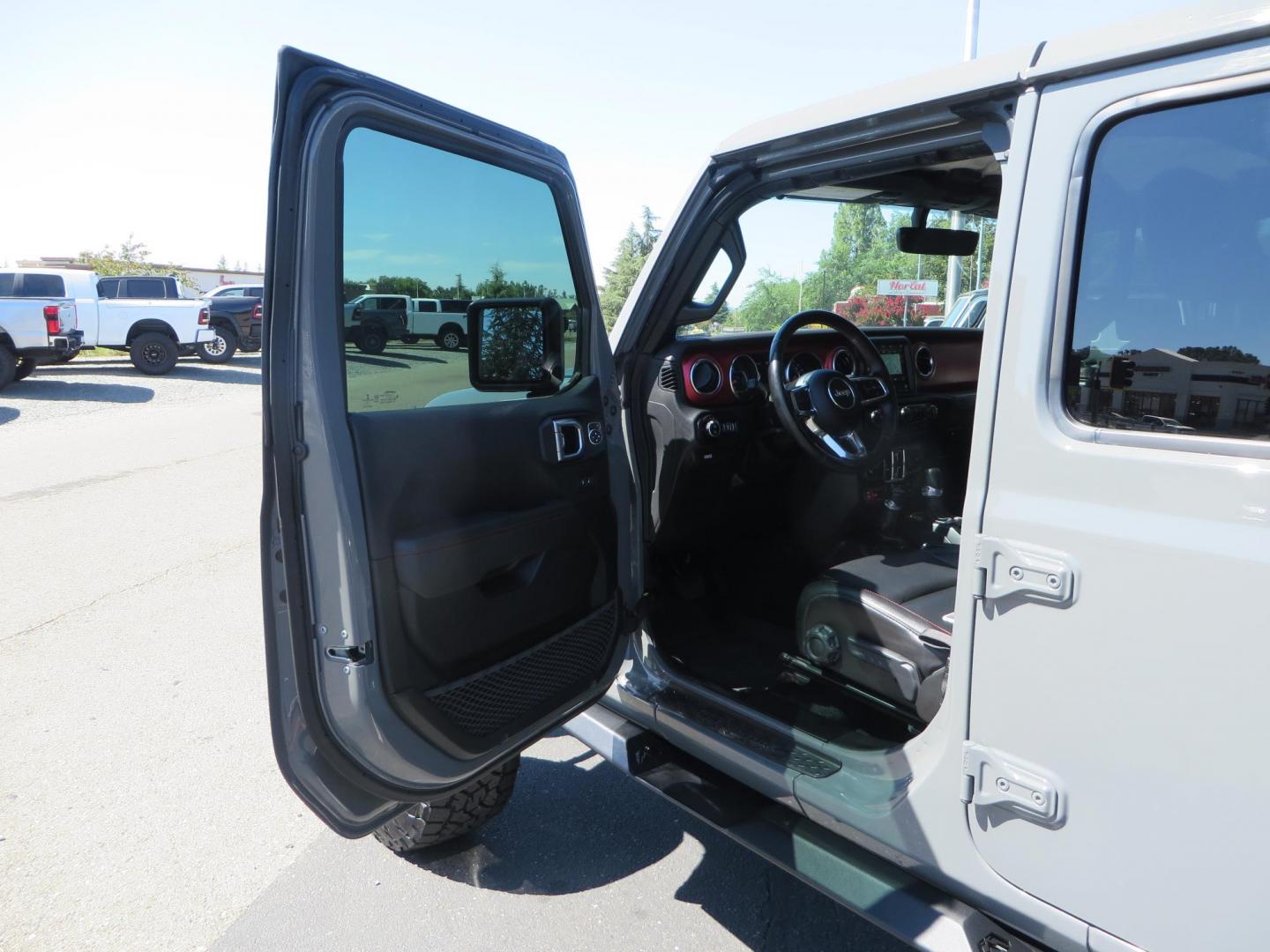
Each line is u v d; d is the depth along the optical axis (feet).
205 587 15.56
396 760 5.26
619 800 8.95
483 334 6.03
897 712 6.84
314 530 4.89
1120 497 3.89
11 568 16.74
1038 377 4.21
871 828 5.34
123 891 7.57
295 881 7.70
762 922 7.13
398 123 5.30
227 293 66.28
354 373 5.01
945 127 5.35
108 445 30.40
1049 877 4.35
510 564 6.03
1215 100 3.70
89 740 10.22
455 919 7.18
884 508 9.70
